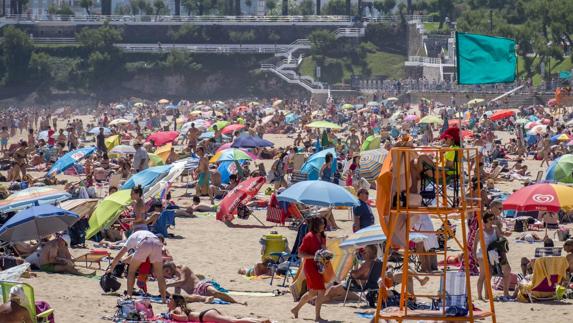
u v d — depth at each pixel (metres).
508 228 71.75
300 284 46.44
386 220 34.56
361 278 46.88
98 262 55.53
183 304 41.50
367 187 84.19
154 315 42.25
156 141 115.56
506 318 43.59
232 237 68.75
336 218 79.81
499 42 35.41
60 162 100.19
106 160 112.00
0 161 128.25
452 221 73.62
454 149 33.69
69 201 62.78
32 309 37.59
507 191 95.81
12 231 51.25
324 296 42.62
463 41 35.53
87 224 62.66
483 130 159.75
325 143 129.25
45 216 51.50
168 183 72.81
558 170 80.12
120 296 46.59
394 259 54.25
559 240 66.81
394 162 33.78
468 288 34.59
